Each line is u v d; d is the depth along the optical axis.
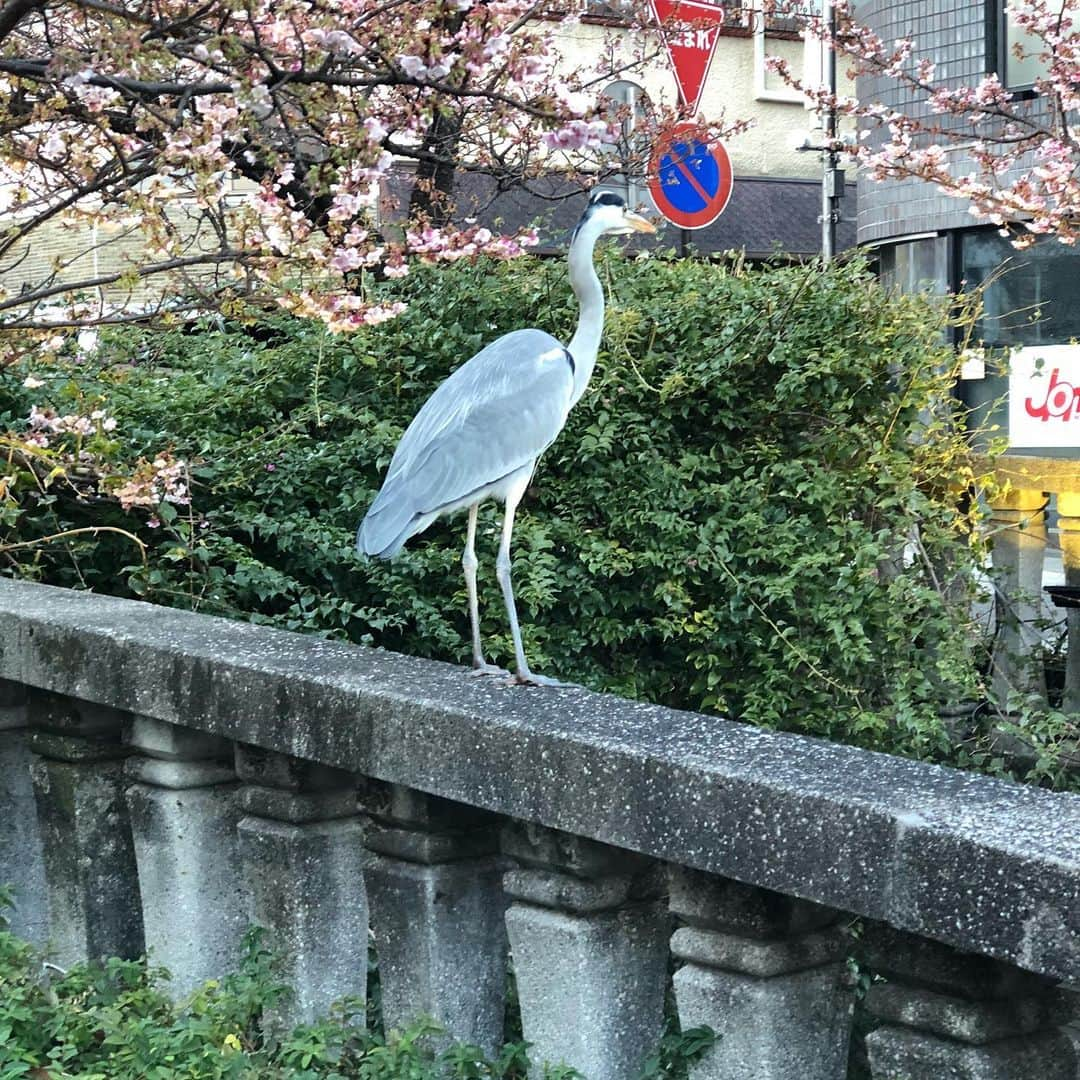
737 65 22.66
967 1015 2.43
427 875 3.29
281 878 3.53
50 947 4.09
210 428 6.62
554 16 7.25
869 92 14.16
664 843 2.66
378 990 3.86
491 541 6.43
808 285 6.77
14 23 4.16
